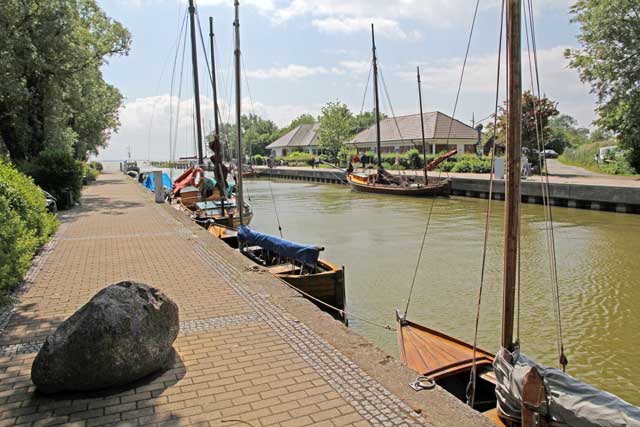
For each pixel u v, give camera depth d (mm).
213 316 6098
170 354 4922
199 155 27719
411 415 3734
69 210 18578
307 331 5547
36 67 21875
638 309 10000
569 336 8734
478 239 17609
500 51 5508
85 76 26562
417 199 32094
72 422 3688
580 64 29672
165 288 7445
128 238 12078
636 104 28078
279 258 11445
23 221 8992
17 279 7637
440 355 6266
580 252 15328
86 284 7777
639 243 16547
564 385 3812
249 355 4891
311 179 55469
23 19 20828
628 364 7688
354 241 17938
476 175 36219
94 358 4059
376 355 4867
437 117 53969
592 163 39594
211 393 4121
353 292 11469
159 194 21562
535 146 35281
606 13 27594
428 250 15898
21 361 4844
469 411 3787
